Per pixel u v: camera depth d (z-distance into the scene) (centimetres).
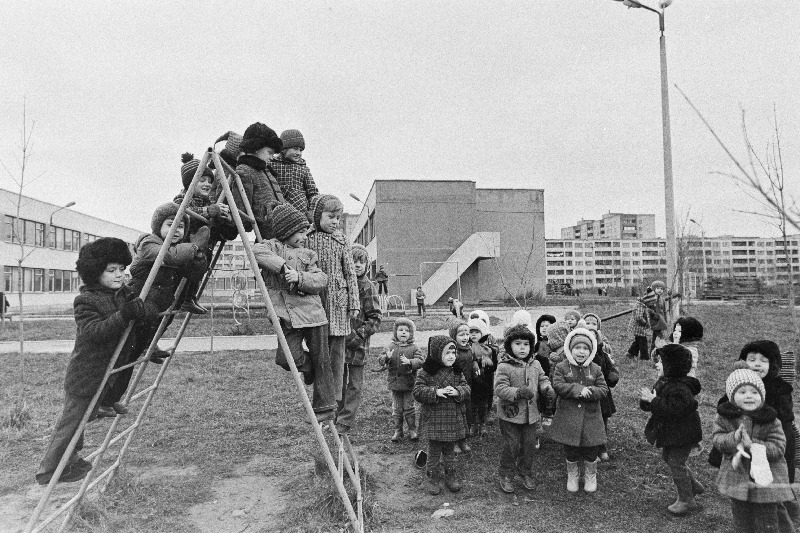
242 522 441
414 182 3528
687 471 455
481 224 3703
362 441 657
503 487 496
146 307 347
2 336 1978
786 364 421
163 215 382
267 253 378
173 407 819
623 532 420
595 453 493
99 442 653
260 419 752
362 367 568
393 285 3481
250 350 1437
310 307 397
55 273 4200
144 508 469
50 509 465
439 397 492
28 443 654
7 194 3522
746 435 348
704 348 1275
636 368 1047
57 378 1077
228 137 455
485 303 3312
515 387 498
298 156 507
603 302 3462
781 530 358
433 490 497
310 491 495
